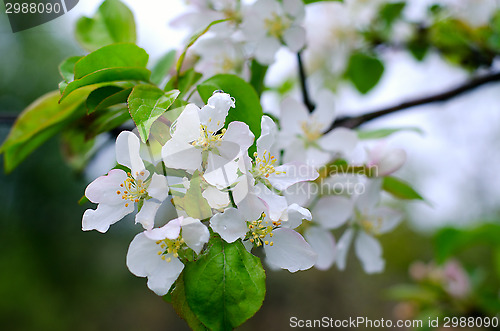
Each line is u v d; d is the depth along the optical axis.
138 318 2.73
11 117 0.59
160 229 0.40
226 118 0.44
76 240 2.80
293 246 0.42
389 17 0.78
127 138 0.41
